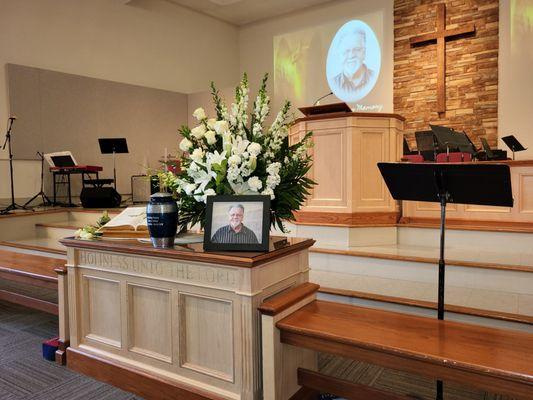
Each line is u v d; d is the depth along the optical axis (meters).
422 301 2.72
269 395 1.76
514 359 1.40
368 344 1.55
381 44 7.55
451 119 6.99
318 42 8.20
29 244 4.63
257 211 1.90
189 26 8.46
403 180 2.07
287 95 8.57
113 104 7.24
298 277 2.11
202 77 8.73
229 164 1.90
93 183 6.30
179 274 1.95
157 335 2.08
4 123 6.06
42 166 6.36
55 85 6.51
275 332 1.75
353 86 7.84
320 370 2.40
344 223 3.90
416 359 1.47
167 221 2.00
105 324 2.27
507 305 2.64
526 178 3.78
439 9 6.96
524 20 6.40
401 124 4.22
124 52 7.44
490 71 6.67
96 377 2.27
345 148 3.89
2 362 2.53
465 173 1.86
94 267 2.26
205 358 1.94
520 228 3.66
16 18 6.14
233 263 1.76
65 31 6.68
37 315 3.42
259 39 9.09
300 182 2.15
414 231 3.94
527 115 6.44
